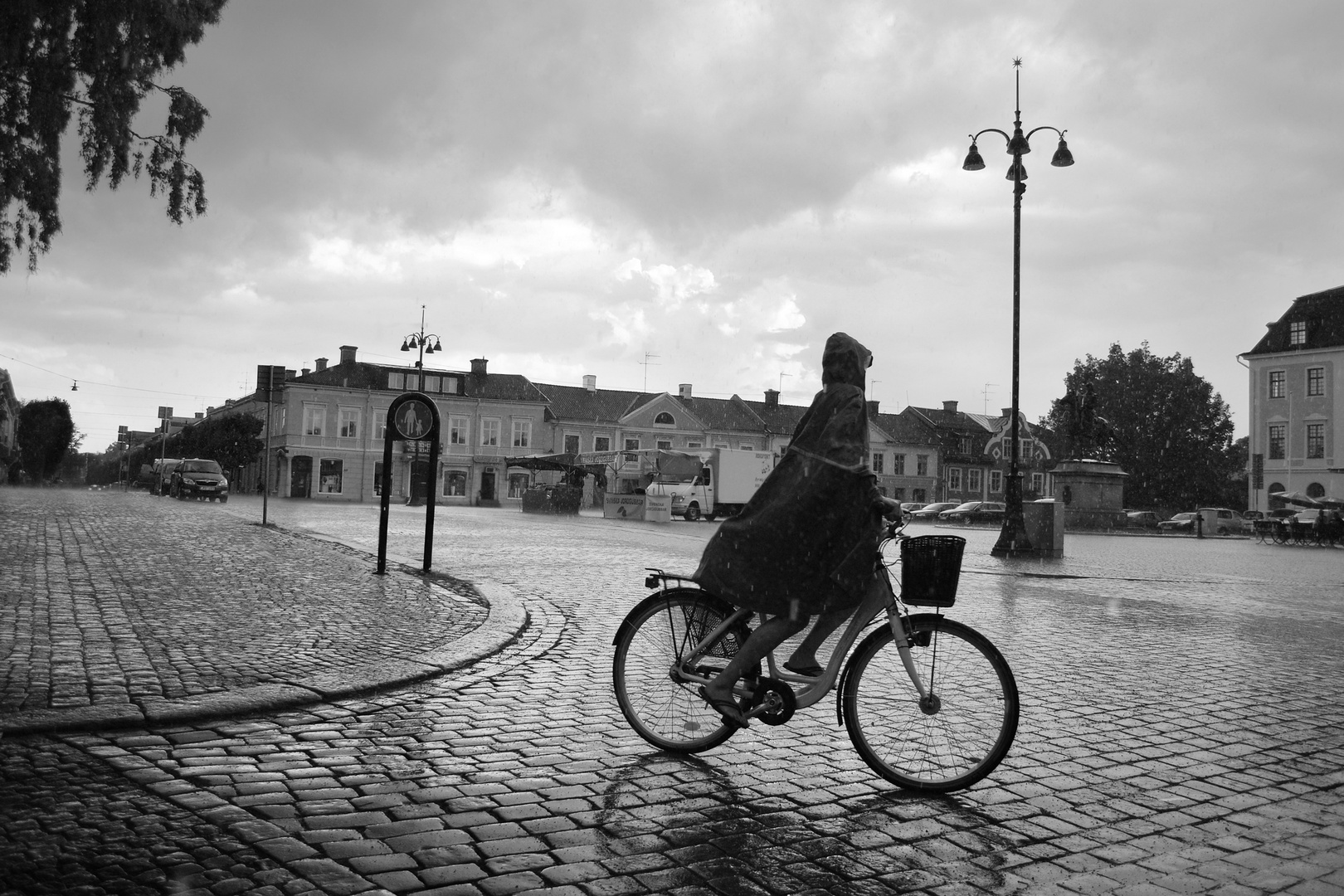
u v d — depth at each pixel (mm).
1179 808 4262
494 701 5918
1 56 9023
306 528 21359
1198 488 81938
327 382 67562
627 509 38688
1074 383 85750
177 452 76375
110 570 11547
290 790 4164
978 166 21094
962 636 4488
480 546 18547
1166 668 7750
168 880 3201
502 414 71938
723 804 4160
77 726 4930
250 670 6359
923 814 4113
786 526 4504
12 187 9914
